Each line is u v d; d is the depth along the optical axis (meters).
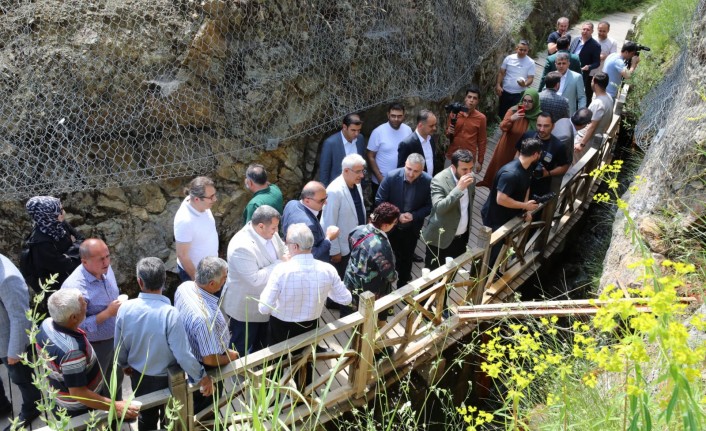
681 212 4.58
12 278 3.69
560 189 6.18
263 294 4.00
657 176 5.04
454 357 5.25
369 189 6.49
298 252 3.96
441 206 5.05
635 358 2.01
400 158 5.98
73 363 3.29
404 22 7.06
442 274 4.66
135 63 5.36
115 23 5.32
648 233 4.76
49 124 5.09
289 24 6.06
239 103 5.80
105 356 4.15
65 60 5.16
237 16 5.70
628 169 8.74
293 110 6.12
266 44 5.93
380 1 6.79
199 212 4.58
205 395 3.68
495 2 9.72
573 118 6.84
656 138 5.88
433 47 7.44
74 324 3.34
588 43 9.30
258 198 4.83
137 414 3.47
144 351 3.51
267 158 6.05
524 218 5.59
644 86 9.65
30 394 4.04
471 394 5.48
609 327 2.08
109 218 5.36
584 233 7.76
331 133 6.55
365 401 4.54
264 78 5.90
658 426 2.44
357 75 6.60
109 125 5.30
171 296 5.73
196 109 5.57
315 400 4.22
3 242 5.09
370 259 4.41
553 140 5.95
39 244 4.25
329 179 5.92
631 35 11.44
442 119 7.98
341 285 4.14
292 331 4.14
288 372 3.95
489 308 4.83
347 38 6.49
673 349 1.87
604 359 2.17
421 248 6.66
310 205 4.68
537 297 6.74
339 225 5.17
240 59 5.81
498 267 5.61
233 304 4.43
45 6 5.20
